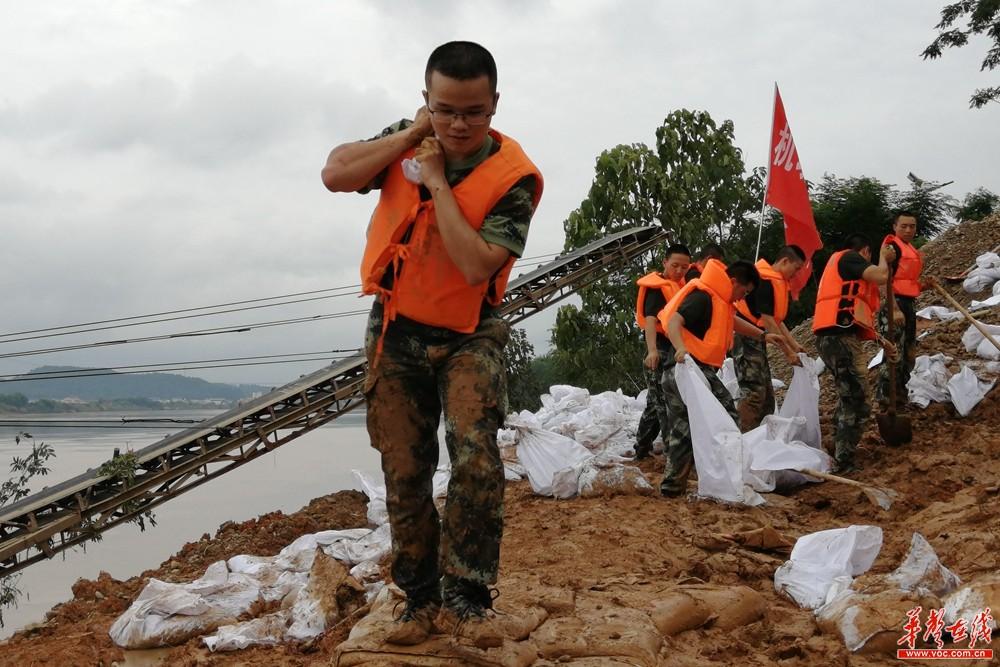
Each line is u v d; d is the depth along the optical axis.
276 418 16.89
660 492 7.78
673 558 5.80
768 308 8.66
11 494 14.61
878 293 8.62
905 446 8.71
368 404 3.61
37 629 6.56
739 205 29.34
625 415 11.16
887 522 6.66
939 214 33.09
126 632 5.73
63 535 14.59
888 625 4.05
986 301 12.98
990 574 4.45
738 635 4.38
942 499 7.02
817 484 7.79
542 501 7.99
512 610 4.09
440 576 3.73
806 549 5.30
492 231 3.31
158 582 6.08
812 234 12.21
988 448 8.07
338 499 10.84
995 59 27.53
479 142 3.33
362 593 5.45
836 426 8.85
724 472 7.12
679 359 7.41
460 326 3.48
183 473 15.93
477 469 3.38
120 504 15.18
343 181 3.47
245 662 4.98
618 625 4.08
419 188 3.41
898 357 9.05
